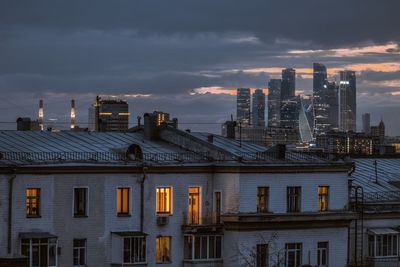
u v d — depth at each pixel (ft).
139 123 354.95
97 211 299.99
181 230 317.01
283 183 328.49
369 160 409.69
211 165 323.37
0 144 306.14
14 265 259.60
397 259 357.20
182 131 337.72
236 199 318.04
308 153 362.12
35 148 306.96
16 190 285.23
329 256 337.52
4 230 283.18
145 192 309.42
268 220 321.73
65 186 294.25
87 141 326.44
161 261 312.71
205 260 317.83
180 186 317.22
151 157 318.24
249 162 323.16
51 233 290.97
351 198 356.79
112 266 302.45
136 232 306.14
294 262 330.34
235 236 318.24
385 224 358.02
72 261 295.07
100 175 300.81
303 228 331.36
